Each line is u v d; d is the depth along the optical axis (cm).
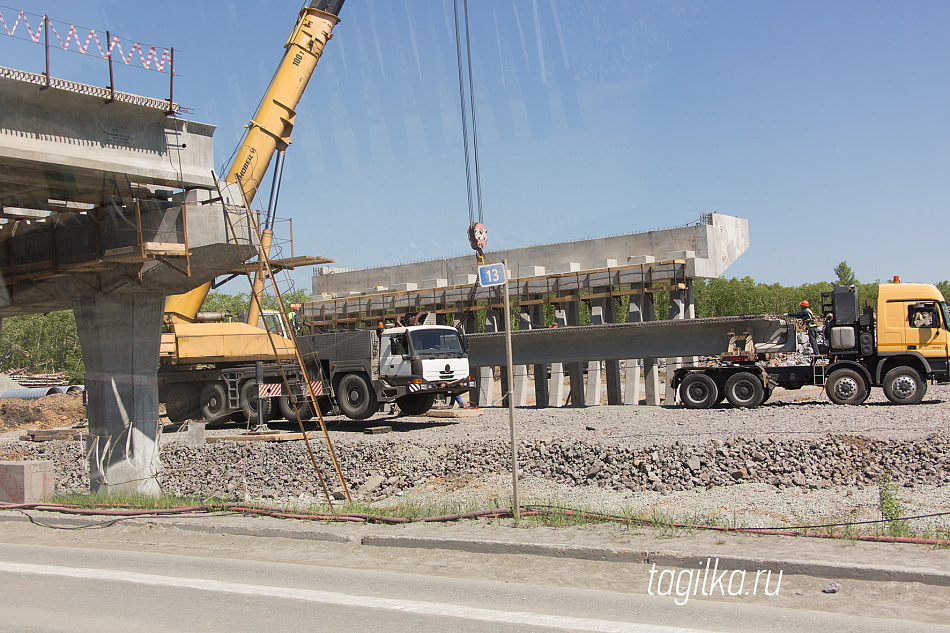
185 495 1795
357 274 4381
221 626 615
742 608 623
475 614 626
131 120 1669
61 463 2309
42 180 1648
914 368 2103
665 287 2950
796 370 2209
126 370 2058
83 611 665
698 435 1653
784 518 1074
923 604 613
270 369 2600
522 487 1493
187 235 1798
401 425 2398
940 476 1288
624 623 592
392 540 894
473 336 3123
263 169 2462
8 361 4191
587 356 2928
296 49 2492
